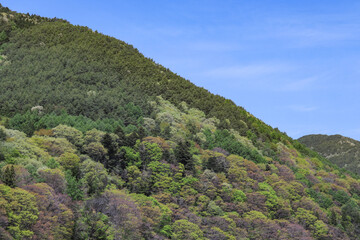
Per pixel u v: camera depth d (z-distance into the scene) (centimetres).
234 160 11850
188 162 10606
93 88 13925
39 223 6831
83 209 7925
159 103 14662
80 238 7356
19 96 12256
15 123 10525
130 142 10450
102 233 7469
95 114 12212
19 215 6606
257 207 10362
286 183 11775
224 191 10269
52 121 10662
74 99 12644
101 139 10006
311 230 10619
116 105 13038
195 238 8381
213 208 9531
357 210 12256
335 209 12031
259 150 14462
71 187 8112
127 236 7762
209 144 12769
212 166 11062
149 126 12494
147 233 8088
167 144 11025
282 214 10612
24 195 6869
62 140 9638
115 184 9225
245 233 9212
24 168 7944
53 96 12569
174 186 9700
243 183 11012
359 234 11431
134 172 9531
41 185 7500
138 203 8544
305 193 11988
